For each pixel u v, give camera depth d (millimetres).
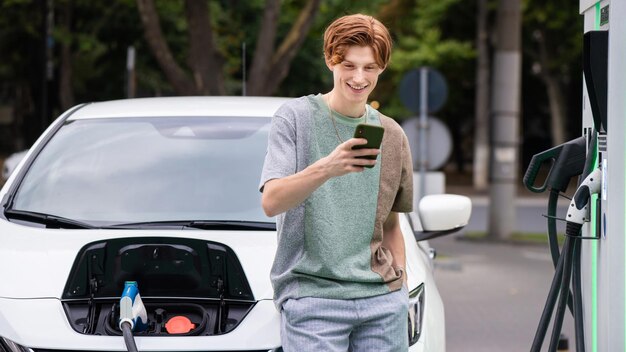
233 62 23703
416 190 13812
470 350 8211
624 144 4359
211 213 4879
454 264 13516
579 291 4699
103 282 4336
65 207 4957
